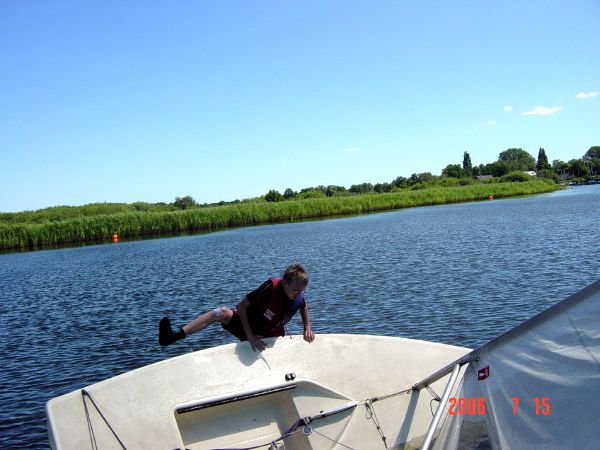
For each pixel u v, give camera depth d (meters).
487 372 4.05
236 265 25.45
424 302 14.13
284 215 69.00
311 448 5.57
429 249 25.84
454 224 41.38
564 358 3.51
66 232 53.72
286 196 120.50
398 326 12.04
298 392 5.80
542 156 189.62
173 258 31.42
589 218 37.91
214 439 5.56
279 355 5.93
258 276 21.38
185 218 60.16
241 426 5.68
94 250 43.62
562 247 23.00
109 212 93.81
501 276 17.05
